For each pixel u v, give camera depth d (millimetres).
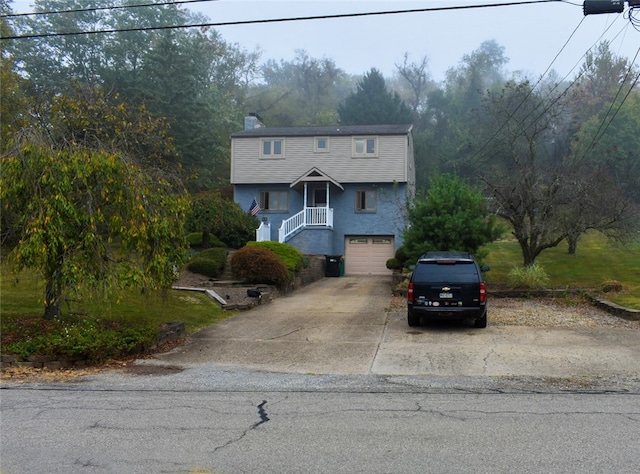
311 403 7602
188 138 37188
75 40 40844
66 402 7684
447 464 5191
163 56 37875
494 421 6598
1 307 12977
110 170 11008
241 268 20750
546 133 45062
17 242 11023
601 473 4945
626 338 12391
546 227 21203
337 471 5047
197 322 14867
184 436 6082
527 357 10648
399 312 16766
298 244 31328
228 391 8391
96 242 10875
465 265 13695
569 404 7414
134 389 8539
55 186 10453
